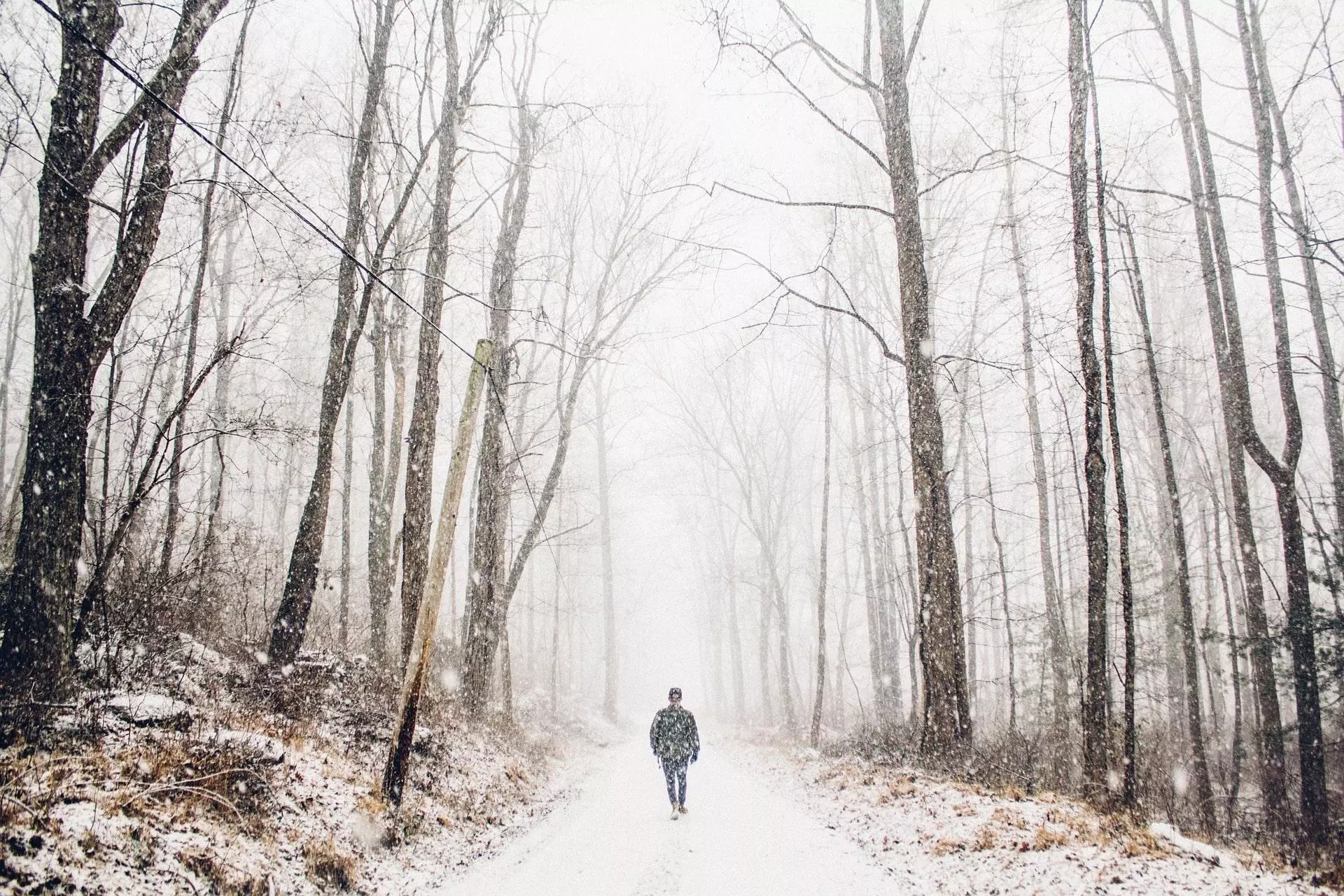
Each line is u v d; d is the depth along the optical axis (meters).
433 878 6.11
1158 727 14.42
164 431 7.88
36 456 6.35
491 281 16.20
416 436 12.11
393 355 16.19
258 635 11.21
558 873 6.36
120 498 9.48
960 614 11.34
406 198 11.45
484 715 13.95
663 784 13.31
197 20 7.52
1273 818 10.20
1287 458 11.27
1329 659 10.98
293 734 7.55
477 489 17.47
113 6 7.04
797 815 9.52
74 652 6.60
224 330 18.75
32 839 3.86
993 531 17.09
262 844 5.25
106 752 5.39
